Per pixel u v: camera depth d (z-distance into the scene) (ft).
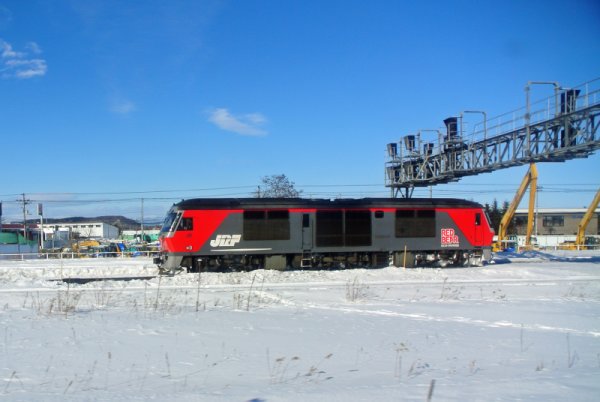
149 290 64.44
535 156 86.33
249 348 31.48
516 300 57.00
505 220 166.71
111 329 36.17
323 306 51.29
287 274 81.71
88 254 151.84
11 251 194.18
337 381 24.36
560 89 82.99
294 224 89.40
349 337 35.27
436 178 111.75
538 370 26.76
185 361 28.14
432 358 29.63
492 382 23.62
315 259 91.76
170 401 20.49
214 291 63.57
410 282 75.61
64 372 25.52
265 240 88.17
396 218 93.81
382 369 26.99
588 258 127.44
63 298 52.60
